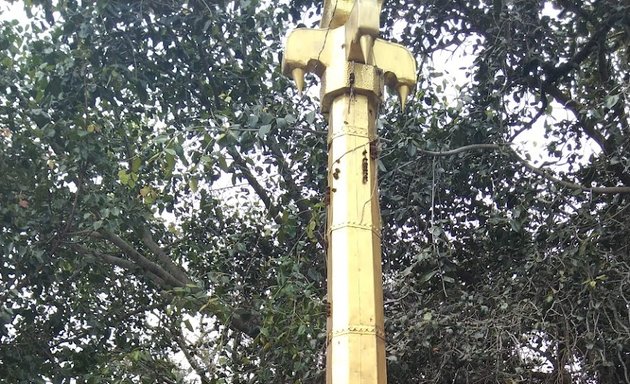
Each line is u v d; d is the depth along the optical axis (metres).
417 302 8.27
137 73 9.16
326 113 5.26
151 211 10.14
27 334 9.23
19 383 8.83
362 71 5.01
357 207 4.74
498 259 8.81
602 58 9.30
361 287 4.54
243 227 10.30
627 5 8.68
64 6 8.99
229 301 9.00
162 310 10.48
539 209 8.41
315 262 9.20
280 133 9.60
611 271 7.63
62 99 8.91
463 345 7.63
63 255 9.33
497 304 7.92
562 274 7.48
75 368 9.18
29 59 9.32
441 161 8.85
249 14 9.82
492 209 8.53
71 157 8.59
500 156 8.70
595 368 7.54
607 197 8.42
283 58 5.15
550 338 7.64
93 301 10.40
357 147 4.89
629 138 8.16
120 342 10.09
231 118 7.95
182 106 9.98
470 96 8.70
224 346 9.09
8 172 8.66
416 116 8.83
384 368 4.47
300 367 7.72
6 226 8.43
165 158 7.27
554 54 9.15
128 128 9.73
